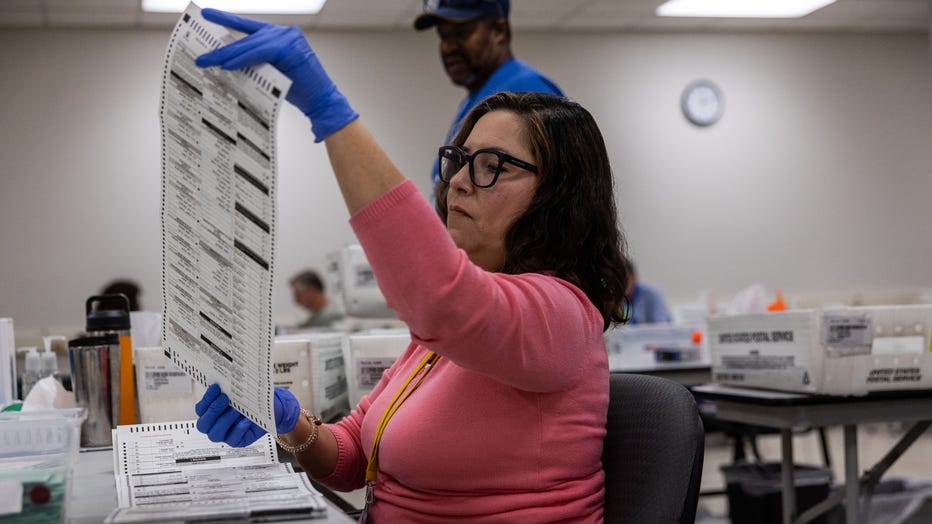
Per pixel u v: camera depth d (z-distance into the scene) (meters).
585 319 1.03
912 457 5.22
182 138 0.91
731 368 2.44
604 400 1.07
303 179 6.54
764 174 7.36
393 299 0.89
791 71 7.44
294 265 6.48
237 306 0.90
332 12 6.26
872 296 7.52
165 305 0.99
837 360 2.11
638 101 7.16
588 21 6.83
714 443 6.01
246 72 0.83
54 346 2.19
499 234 1.10
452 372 1.08
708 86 7.26
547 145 1.08
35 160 6.16
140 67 6.34
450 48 2.76
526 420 1.03
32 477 0.84
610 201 1.14
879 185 7.59
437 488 1.06
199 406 1.04
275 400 1.18
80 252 6.19
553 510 1.03
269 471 1.03
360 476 1.30
